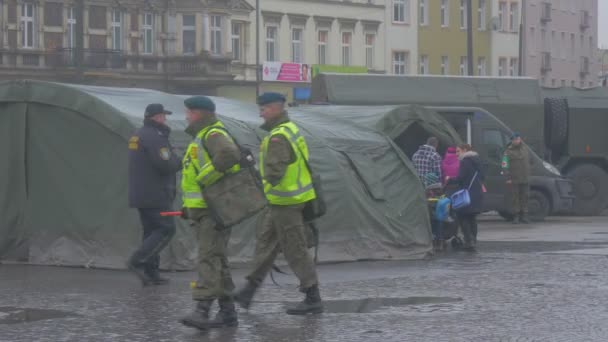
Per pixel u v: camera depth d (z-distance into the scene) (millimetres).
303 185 11508
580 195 34906
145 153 14305
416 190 19859
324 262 17922
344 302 12914
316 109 23125
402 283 14875
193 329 10977
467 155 20172
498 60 88375
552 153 35219
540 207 30891
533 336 10523
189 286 14367
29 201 17219
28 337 10562
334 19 74000
